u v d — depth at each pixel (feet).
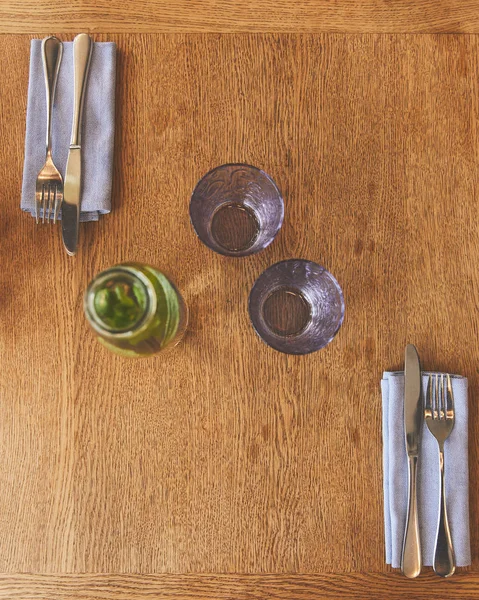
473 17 2.76
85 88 2.70
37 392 2.63
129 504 2.59
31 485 2.59
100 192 2.63
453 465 2.55
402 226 2.70
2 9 2.74
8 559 2.56
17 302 2.66
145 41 2.76
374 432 2.61
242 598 2.56
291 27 2.76
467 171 2.72
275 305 2.61
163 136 2.73
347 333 2.65
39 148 2.66
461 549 2.51
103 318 2.10
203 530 2.58
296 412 2.62
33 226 2.69
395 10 2.76
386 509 2.55
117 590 2.56
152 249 2.69
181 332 2.52
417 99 2.74
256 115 2.74
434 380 2.58
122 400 2.63
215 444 2.61
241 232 2.63
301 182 2.72
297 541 2.58
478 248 2.69
